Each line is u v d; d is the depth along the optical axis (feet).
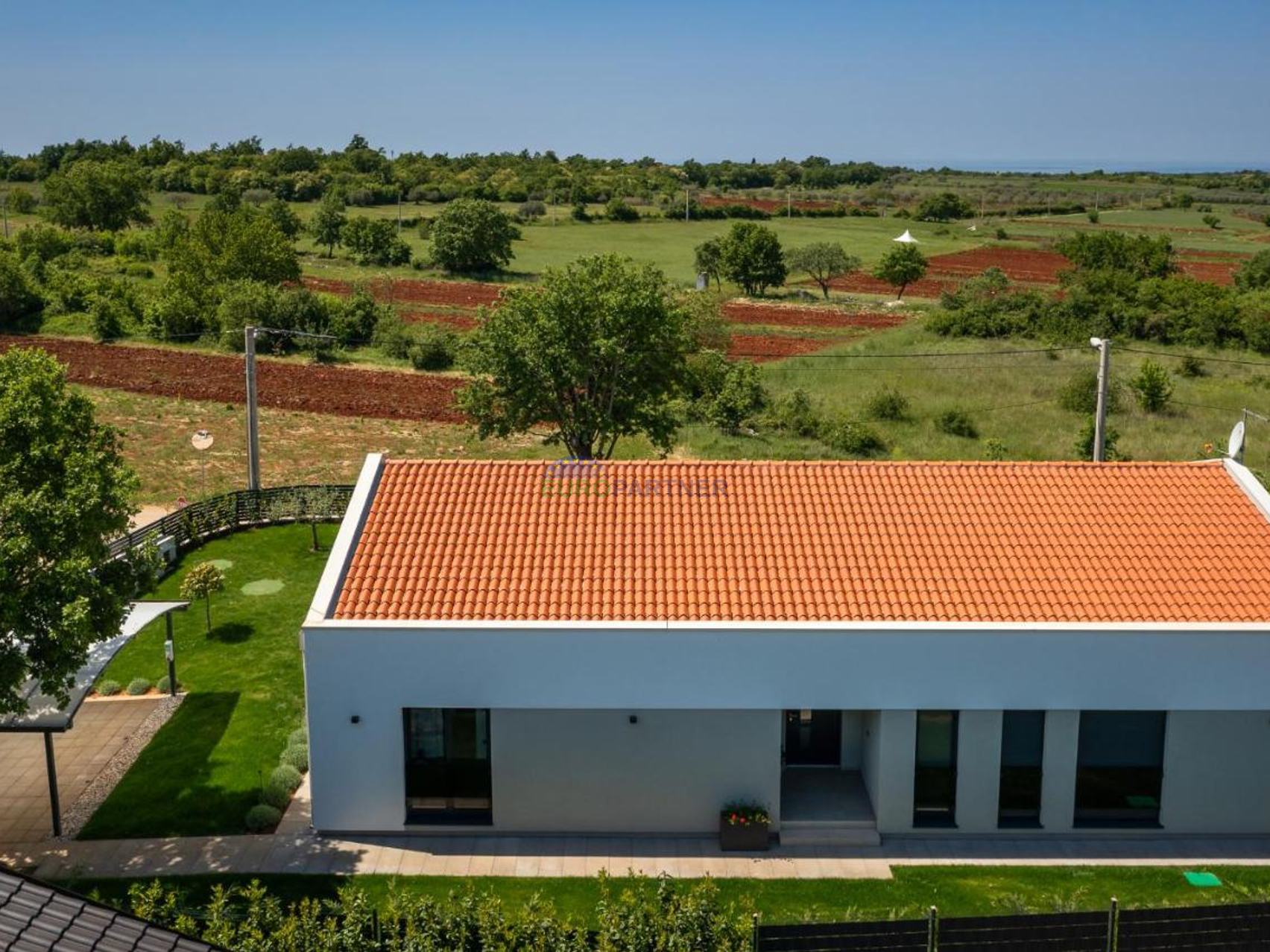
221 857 67.72
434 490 79.82
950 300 257.34
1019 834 71.00
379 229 361.71
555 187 591.37
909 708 68.23
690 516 77.77
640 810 70.90
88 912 30.99
